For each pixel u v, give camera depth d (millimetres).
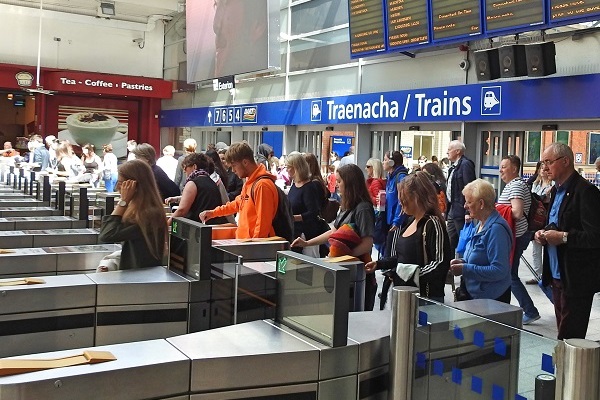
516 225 5836
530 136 9430
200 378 2441
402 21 9898
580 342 2062
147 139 23078
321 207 6148
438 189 7734
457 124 10523
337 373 2666
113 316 3756
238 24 14664
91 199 8508
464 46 9984
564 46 8578
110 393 2270
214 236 5602
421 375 2738
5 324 3494
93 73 20969
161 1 20844
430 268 3658
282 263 2982
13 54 21062
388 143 12250
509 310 2783
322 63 13914
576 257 4223
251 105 16562
